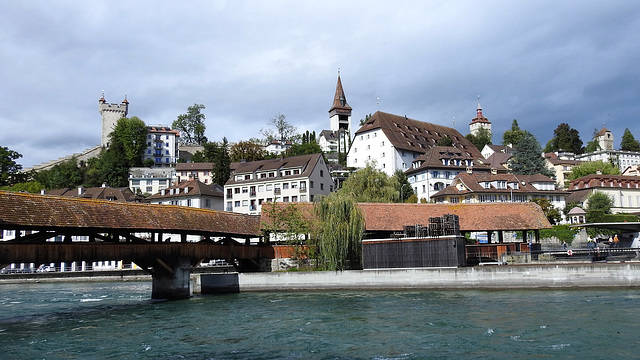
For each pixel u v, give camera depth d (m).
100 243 28.84
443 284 32.59
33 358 16.42
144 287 46.38
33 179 109.88
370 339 18.05
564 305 23.97
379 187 60.16
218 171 98.69
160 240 34.59
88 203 29.11
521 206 44.09
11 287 49.53
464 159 87.56
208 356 16.27
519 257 38.31
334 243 36.97
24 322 24.36
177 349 17.39
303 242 41.44
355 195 58.84
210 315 25.02
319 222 38.78
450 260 34.31
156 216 32.72
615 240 44.19
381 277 33.94
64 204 27.61
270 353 16.47
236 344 17.97
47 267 62.09
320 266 39.41
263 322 22.41
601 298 25.89
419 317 22.16
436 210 44.75
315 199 39.38
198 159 129.38
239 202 81.12
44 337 19.98
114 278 55.00
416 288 33.09
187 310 27.11
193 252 34.94
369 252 37.19
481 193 74.06
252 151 113.44
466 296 28.83
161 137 139.75
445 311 23.55
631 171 108.50
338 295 31.98
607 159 133.62
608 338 16.97
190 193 80.81
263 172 80.81
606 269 29.86
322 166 80.69
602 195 77.19
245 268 42.38
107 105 139.25
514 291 30.23
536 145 95.94
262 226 41.94
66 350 17.55
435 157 85.81
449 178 84.69
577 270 30.25
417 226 37.91
